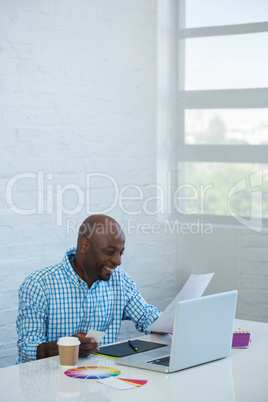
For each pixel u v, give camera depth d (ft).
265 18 12.84
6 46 10.79
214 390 5.78
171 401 5.49
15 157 11.00
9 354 11.01
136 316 8.19
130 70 12.89
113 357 6.81
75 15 11.87
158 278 13.58
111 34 12.52
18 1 10.93
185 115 13.67
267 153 12.95
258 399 5.57
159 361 6.57
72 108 11.89
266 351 7.16
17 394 5.64
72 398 5.53
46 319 7.56
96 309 7.80
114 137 12.67
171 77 13.56
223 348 6.82
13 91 10.93
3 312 10.91
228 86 13.26
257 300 13.09
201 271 13.62
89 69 12.15
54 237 11.66
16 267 11.07
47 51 11.41
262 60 12.92
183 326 6.29
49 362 6.63
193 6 13.43
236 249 13.30
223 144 13.38
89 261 7.60
